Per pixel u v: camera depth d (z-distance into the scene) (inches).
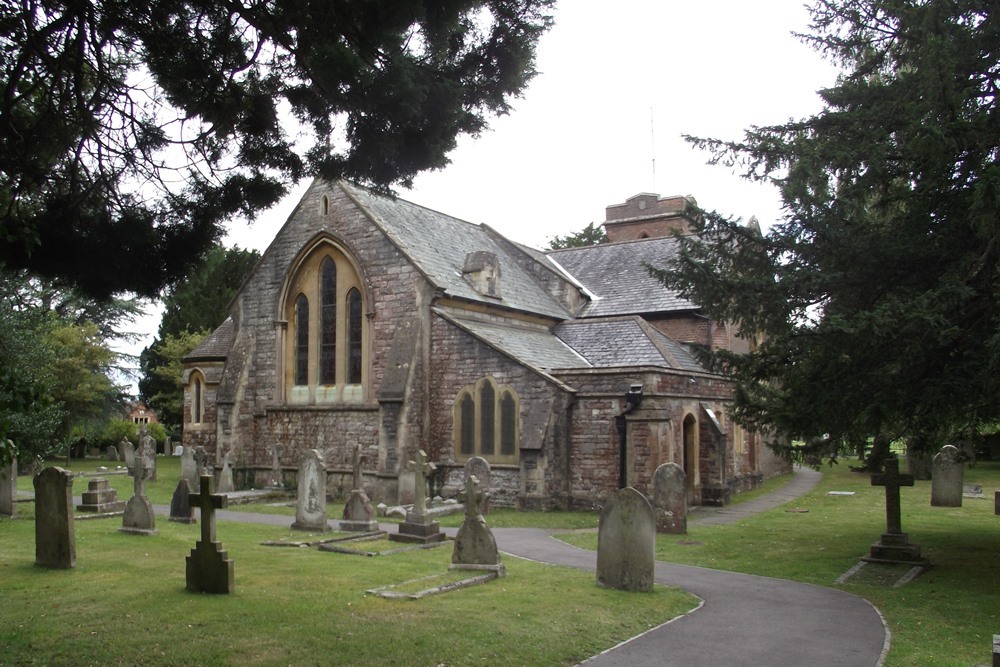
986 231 448.5
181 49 410.6
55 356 896.3
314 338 1120.8
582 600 443.2
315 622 374.0
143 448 1267.2
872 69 590.2
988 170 437.4
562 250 1567.4
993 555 607.8
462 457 981.2
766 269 576.1
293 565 528.4
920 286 528.4
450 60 428.1
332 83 400.8
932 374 502.6
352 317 1096.8
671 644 371.9
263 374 1148.5
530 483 903.1
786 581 533.3
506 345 999.6
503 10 415.2
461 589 463.5
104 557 538.3
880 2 538.0
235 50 418.0
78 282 435.2
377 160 440.1
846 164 535.5
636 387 887.1
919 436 531.2
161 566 508.7
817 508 928.3
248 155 455.2
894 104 544.7
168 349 1871.3
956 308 490.6
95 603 406.6
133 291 453.7
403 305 1040.8
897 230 538.0
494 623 382.9
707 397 1029.8
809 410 537.6
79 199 422.0
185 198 449.1
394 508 853.8
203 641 341.4
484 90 438.3
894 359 501.4
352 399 1078.4
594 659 345.4
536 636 366.6
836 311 526.9
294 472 1105.4
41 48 387.9
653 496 764.0
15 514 769.6
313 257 1129.4
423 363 1011.9
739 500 1047.6
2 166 400.5
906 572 552.7
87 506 805.9
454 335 1001.5
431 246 1151.0
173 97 434.6
